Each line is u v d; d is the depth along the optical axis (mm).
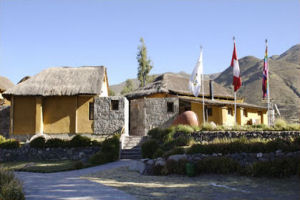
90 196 9383
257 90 80562
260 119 38938
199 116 30406
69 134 26594
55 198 9094
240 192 10219
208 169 14031
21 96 26938
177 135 21281
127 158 20516
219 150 14820
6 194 8781
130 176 14000
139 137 23609
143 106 27875
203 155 14734
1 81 41719
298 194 9703
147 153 18812
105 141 19922
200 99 31625
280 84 83188
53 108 27078
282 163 12711
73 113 26828
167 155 15680
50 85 27453
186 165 13953
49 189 10578
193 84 25328
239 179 12547
